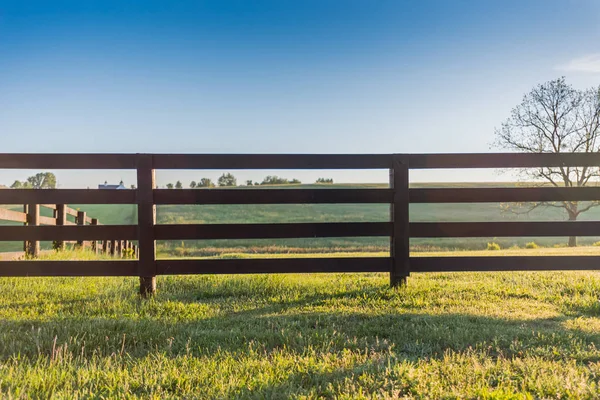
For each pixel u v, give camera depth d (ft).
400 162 22.40
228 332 14.70
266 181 274.36
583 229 22.16
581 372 10.78
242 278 25.99
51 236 21.42
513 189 22.53
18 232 21.31
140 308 18.84
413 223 22.39
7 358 12.19
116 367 11.58
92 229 21.50
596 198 22.29
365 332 14.80
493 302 19.65
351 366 11.29
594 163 22.29
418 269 22.29
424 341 13.87
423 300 19.85
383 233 22.40
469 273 27.61
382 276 27.43
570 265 22.02
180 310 18.56
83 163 21.38
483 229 22.33
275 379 10.43
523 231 22.26
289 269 21.98
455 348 13.12
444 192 22.58
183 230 21.63
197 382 10.43
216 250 117.50
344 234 22.24
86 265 21.33
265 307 19.08
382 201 22.40
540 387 9.78
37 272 21.13
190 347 13.34
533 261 22.12
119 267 21.45
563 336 13.98
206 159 21.89
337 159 22.36
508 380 10.28
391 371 10.72
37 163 21.16
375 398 9.30
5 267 20.98
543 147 107.04
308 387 10.21
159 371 11.08
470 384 10.19
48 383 10.23
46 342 13.34
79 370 10.88
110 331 14.60
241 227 21.89
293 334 14.20
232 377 10.47
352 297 20.68
